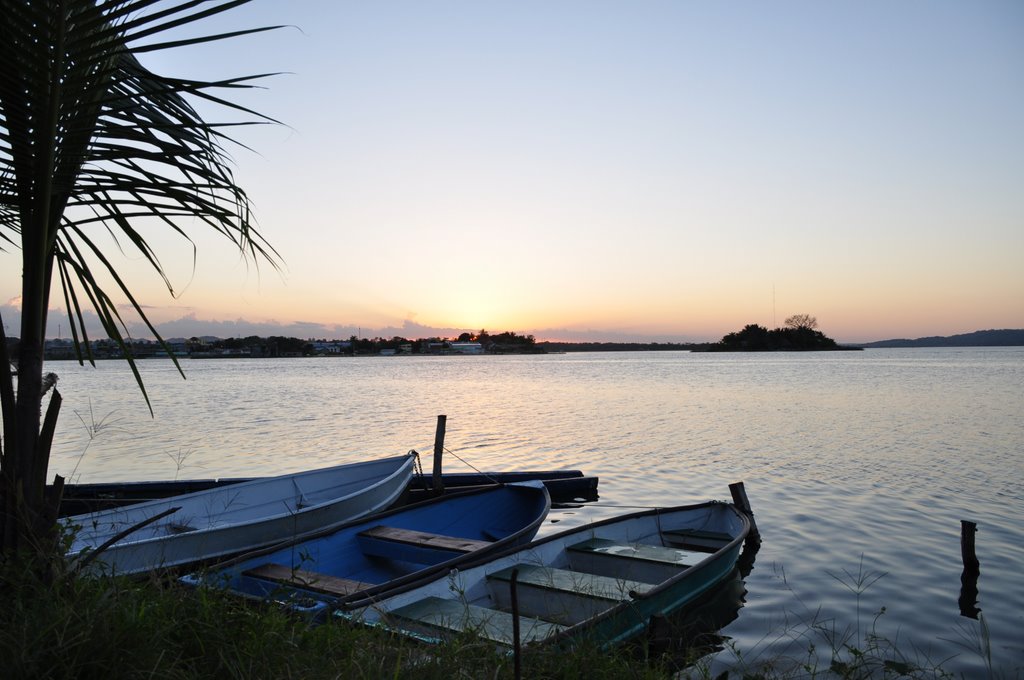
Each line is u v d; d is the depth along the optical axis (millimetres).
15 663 2992
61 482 3961
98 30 3730
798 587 9031
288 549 7504
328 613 4898
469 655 4234
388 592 6113
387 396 47406
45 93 3535
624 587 6895
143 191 3803
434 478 14586
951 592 8812
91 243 4035
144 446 22156
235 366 160500
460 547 7973
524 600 6949
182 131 3723
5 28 3385
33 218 3699
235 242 3914
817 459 19172
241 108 3604
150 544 7793
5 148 3611
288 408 37156
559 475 16250
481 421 30125
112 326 4004
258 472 17734
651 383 62562
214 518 9891
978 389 48406
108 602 3729
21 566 3697
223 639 3664
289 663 3576
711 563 7988
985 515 12711
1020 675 6586
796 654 7051
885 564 9945
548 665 4535
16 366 3830
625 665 4969
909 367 99250
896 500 14000
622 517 9531
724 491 15430
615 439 23969
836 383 58250
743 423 28375
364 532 8586
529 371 108625
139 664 3240
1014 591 8828
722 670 6688
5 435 3787
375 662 3838
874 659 6832
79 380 75188
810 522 12328
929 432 24766
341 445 22594
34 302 3775
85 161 3871
